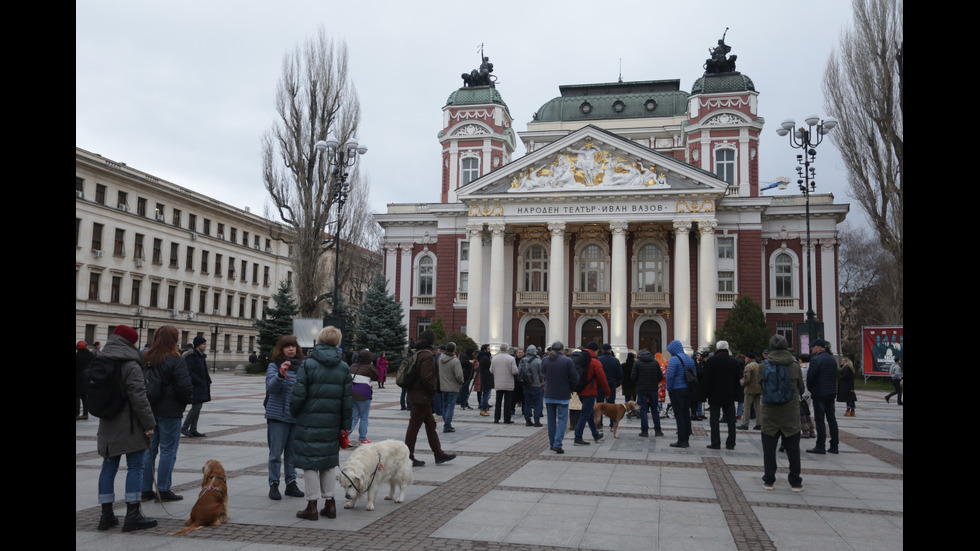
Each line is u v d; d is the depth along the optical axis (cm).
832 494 982
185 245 6047
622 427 1853
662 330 4675
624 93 5781
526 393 1814
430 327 4566
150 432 751
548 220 4597
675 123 5469
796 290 4719
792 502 927
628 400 2059
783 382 992
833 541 739
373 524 780
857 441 1612
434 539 723
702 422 2036
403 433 1609
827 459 1327
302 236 4538
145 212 5600
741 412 2123
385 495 948
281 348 945
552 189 4594
